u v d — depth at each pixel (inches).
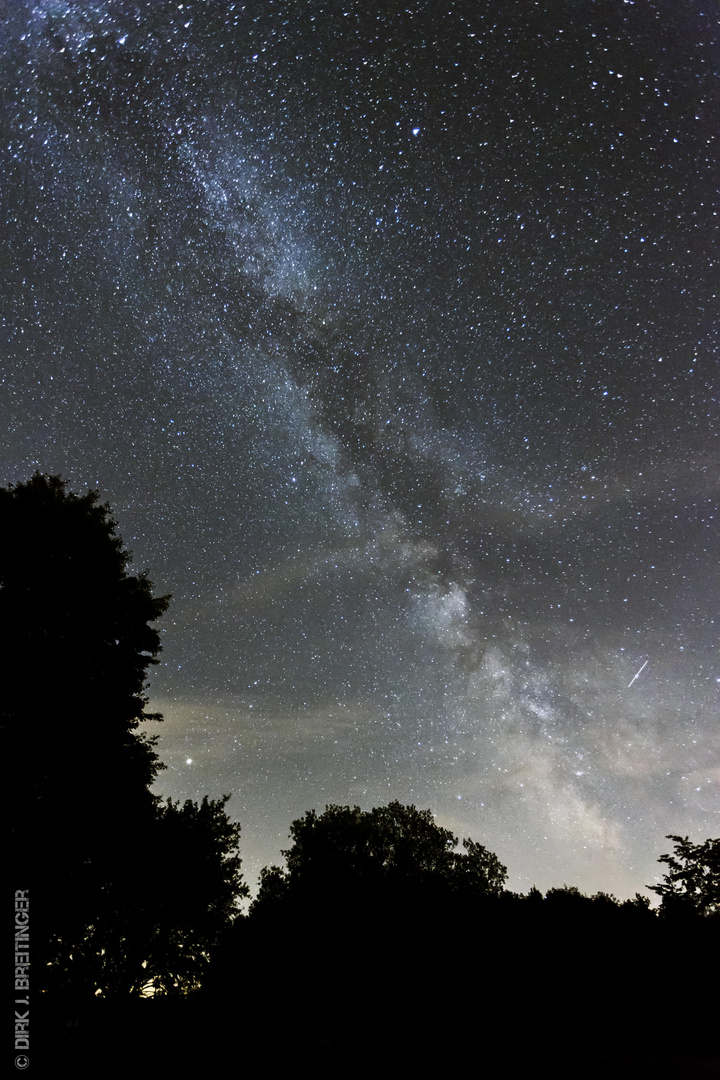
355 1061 357.4
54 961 370.6
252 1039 392.5
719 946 451.5
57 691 412.8
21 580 438.9
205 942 432.1
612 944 459.5
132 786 427.8
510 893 557.3
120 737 447.2
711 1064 338.0
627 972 436.1
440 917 520.4
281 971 465.7
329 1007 444.1
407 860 708.0
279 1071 345.1
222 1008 428.5
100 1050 348.2
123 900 401.4
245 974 456.8
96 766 412.2
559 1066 341.4
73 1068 331.3
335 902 561.0
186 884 415.5
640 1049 359.9
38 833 369.1
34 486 477.1
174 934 419.8
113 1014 372.2
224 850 450.6
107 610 468.8
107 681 450.9
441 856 730.2
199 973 424.5
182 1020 403.9
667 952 448.1
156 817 437.1
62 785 398.9
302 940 507.2
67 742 402.3
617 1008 412.8
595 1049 362.9
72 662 437.1
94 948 391.9
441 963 472.7
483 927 497.7
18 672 402.3
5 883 350.3
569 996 426.6
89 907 375.2
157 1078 335.0
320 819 759.7
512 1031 394.0
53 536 460.1
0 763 374.9
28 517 456.8
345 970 473.1
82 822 388.5
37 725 393.7
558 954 458.0
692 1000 414.0
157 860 409.7
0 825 364.2
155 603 495.8
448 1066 345.4
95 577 467.8
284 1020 423.8
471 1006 433.7
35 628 432.8
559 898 516.7
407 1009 437.4
